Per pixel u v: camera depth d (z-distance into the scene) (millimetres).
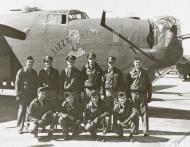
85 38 11812
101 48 11664
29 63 9281
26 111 9359
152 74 11977
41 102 8703
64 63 12062
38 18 12586
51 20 12359
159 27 11484
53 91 9414
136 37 11461
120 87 9648
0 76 13625
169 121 11297
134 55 11453
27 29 12633
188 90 24422
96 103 8633
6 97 17766
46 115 8516
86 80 9547
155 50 11320
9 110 13352
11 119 11336
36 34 12469
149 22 11703
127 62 11523
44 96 8664
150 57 11344
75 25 11984
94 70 9562
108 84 9570
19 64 12906
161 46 11305
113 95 9633
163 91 23531
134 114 8391
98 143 8133
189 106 15422
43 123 8469
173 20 11594
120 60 11555
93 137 8484
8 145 7848
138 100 8984
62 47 12078
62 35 12086
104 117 8367
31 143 8055
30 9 13578
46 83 9383
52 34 12227
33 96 9398
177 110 14047
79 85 9477
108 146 7840
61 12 12289
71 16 12219
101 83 9641
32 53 12555
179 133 9406
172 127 10266
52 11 12469
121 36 11539
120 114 8641
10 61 13055
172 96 20234
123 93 8703
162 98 18984
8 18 13281
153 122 11094
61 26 12148
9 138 8562
